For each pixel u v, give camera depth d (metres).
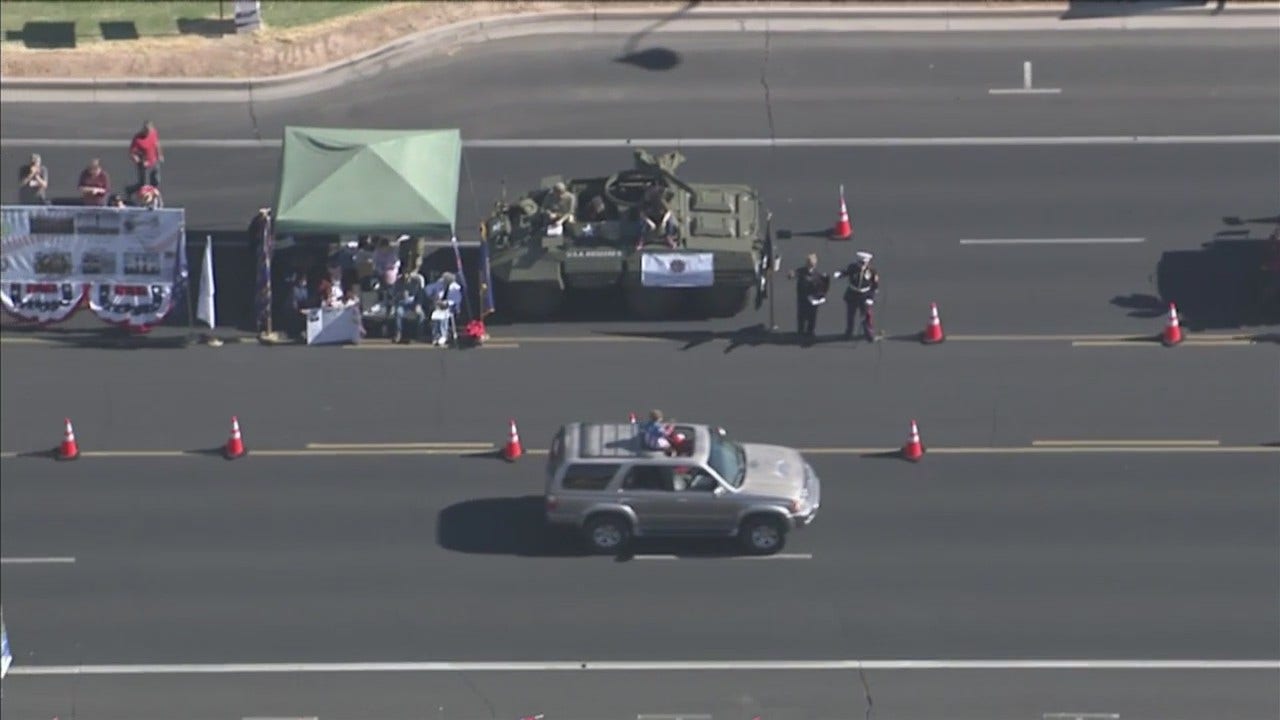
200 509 163.50
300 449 169.25
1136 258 185.50
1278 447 166.62
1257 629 149.50
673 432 156.62
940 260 186.12
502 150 199.25
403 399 173.75
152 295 182.62
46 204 191.12
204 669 148.50
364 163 180.75
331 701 145.12
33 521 162.38
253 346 179.88
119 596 155.25
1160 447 167.00
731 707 143.62
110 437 170.88
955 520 160.12
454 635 150.50
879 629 150.00
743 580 154.12
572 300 182.88
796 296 183.00
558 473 154.75
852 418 170.75
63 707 145.38
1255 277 182.62
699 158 197.88
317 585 155.50
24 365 178.25
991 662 147.12
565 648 149.00
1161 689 144.38
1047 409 171.12
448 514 162.00
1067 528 159.12
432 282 184.50
